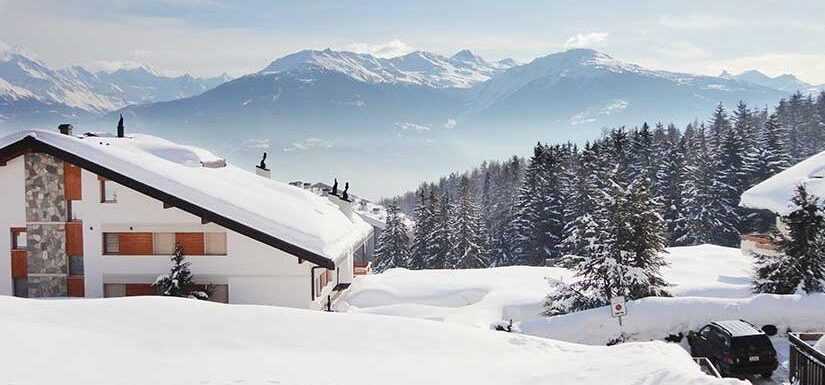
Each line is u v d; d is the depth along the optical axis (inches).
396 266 3112.7
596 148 3078.2
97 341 597.0
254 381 505.7
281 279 1169.4
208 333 656.4
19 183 1192.8
